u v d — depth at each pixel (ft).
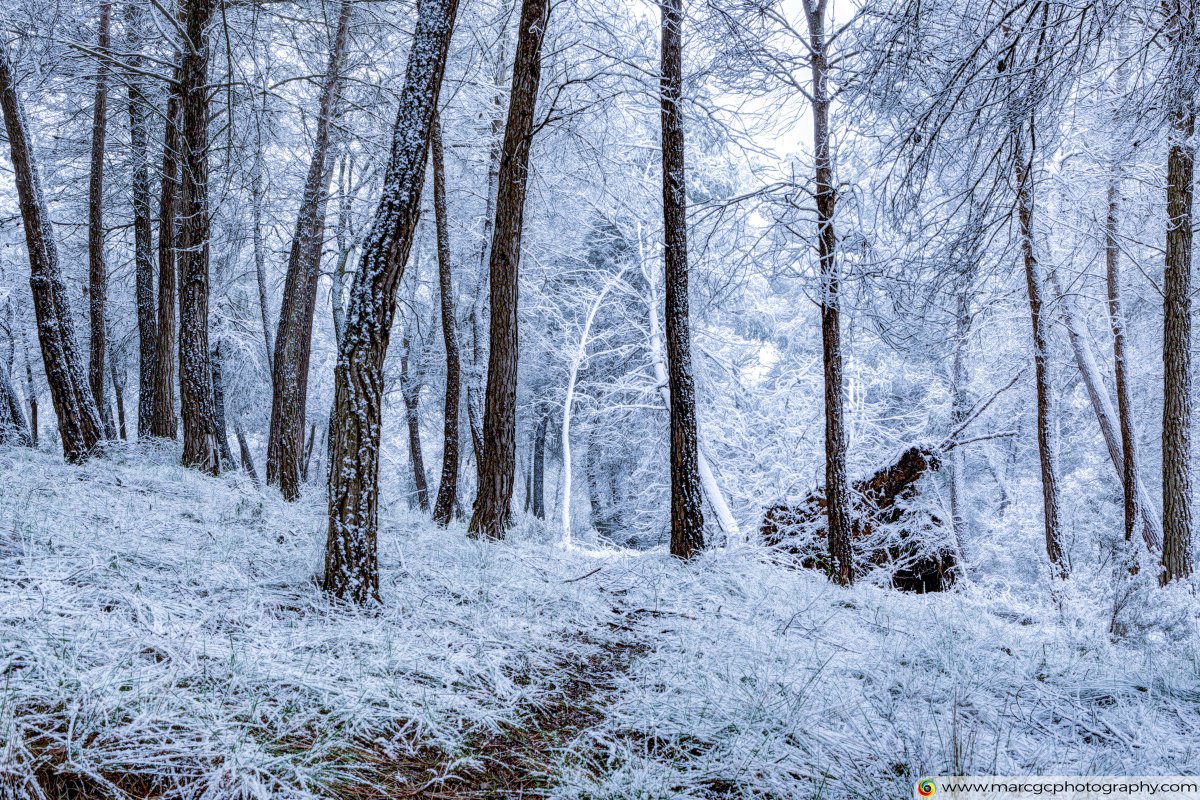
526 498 77.97
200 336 29.84
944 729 10.83
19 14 28.25
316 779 7.70
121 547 14.07
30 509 15.37
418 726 9.50
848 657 14.52
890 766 9.39
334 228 38.99
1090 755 10.26
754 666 13.05
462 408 64.49
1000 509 68.33
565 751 9.57
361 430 14.35
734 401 56.70
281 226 43.19
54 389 25.82
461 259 54.19
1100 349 54.44
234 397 64.03
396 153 14.58
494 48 40.63
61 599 10.56
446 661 11.92
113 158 44.88
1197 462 46.34
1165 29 14.10
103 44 35.37
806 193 27.53
